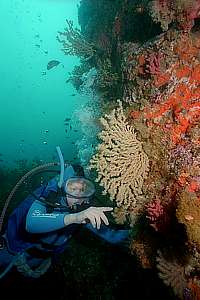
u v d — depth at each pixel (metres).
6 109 46.38
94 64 5.85
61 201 3.04
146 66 3.18
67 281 4.09
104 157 2.97
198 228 2.32
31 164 10.20
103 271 4.08
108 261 4.15
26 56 54.75
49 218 2.82
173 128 2.82
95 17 6.11
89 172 4.59
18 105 47.91
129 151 2.94
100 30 5.72
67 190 2.97
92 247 4.42
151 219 2.85
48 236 3.14
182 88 2.90
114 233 3.40
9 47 55.09
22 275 3.53
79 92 5.84
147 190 3.05
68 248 4.48
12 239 3.23
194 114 2.76
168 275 2.52
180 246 2.63
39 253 3.27
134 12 4.38
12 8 53.88
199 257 2.42
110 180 2.92
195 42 3.09
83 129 5.04
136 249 3.10
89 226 3.33
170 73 3.04
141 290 3.50
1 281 3.56
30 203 3.25
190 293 2.43
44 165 3.28
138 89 3.32
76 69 6.21
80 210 3.00
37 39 54.94
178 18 3.20
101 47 5.55
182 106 2.82
